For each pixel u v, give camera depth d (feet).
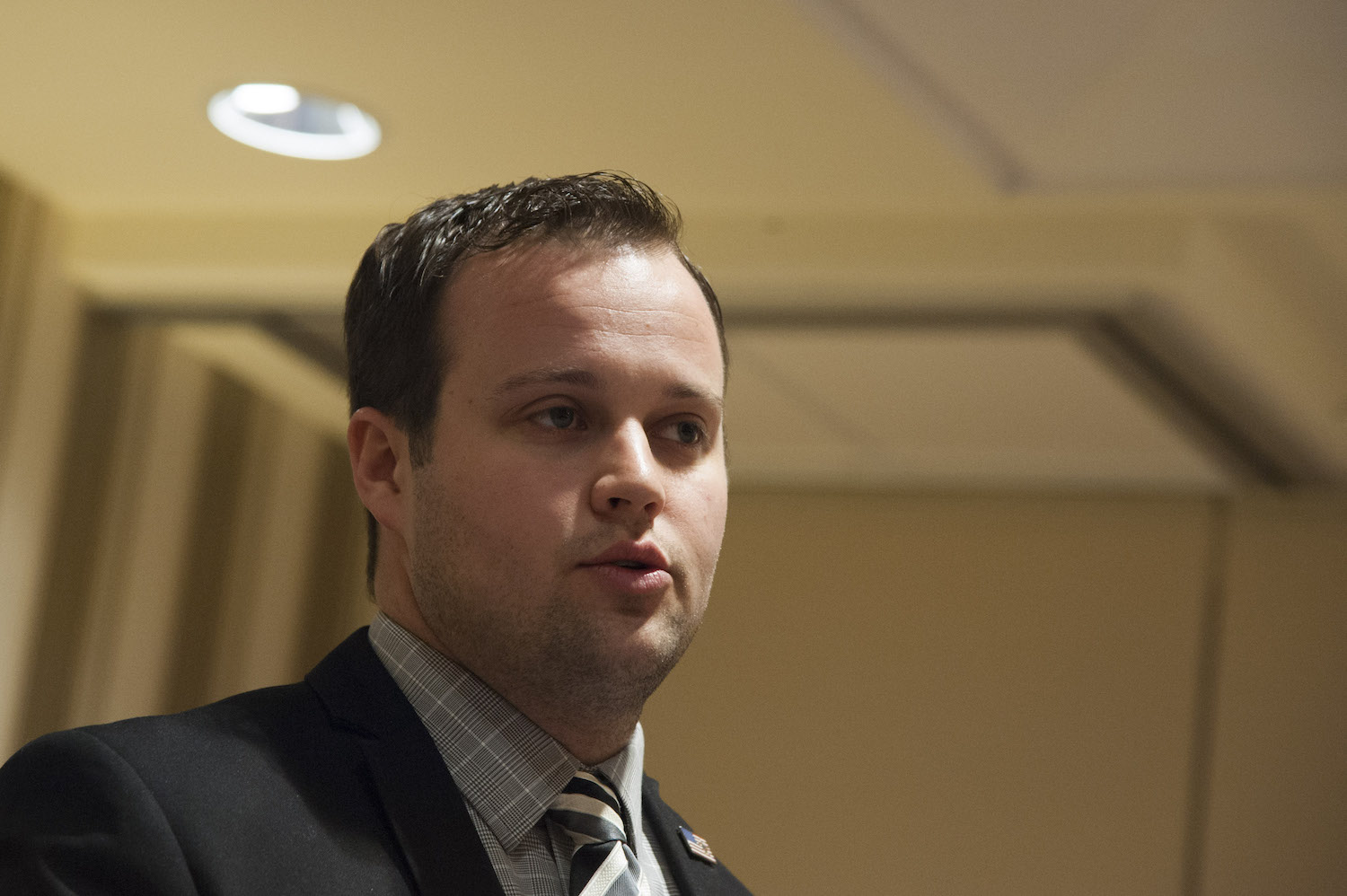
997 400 33.65
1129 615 39.58
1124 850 38.32
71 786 7.29
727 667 42.14
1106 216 25.72
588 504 8.36
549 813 8.48
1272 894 37.04
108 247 29.01
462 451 8.54
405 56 21.93
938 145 23.47
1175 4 19.89
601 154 24.70
